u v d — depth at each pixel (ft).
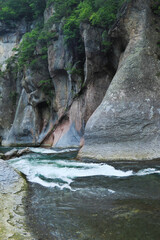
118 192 13.73
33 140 82.17
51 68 68.49
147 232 8.15
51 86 74.54
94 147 30.42
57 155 42.14
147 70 33.96
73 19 55.42
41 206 11.69
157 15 38.75
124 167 22.63
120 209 10.62
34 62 75.77
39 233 8.45
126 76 34.30
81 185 16.03
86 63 52.39
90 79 54.34
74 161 29.99
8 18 130.21
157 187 14.65
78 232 8.43
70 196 13.35
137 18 37.88
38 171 22.45
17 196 13.66
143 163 24.45
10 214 10.56
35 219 9.92
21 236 8.16
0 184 16.03
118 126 30.19
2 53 135.13
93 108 54.24
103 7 45.55
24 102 90.27
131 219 9.34
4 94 105.91
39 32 78.38
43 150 54.90
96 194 13.51
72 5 65.77
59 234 8.32
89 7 49.47
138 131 29.04
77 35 60.29
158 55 35.81
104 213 10.20
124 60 37.45
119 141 29.30
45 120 78.95
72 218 9.84
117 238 7.80
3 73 107.14
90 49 50.60
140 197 12.48
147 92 32.12
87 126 32.60
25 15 126.93
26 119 85.66
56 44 67.31
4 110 105.19
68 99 64.64
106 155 28.48
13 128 91.04
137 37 37.24
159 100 31.04
